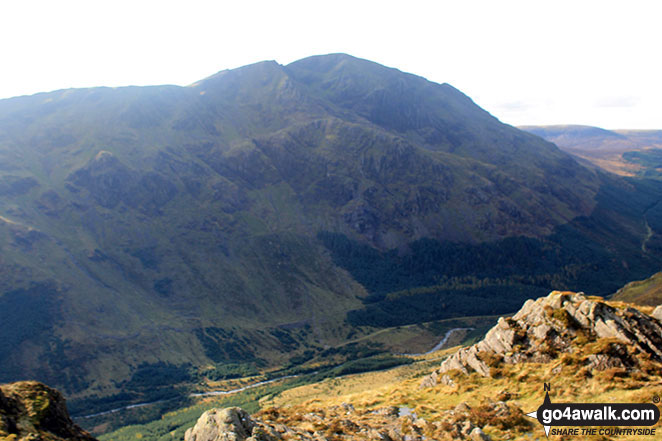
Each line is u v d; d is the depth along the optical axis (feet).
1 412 70.38
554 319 142.51
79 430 78.02
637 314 127.95
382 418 129.70
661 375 110.32
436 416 125.08
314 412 139.33
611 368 117.60
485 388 136.36
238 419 100.07
